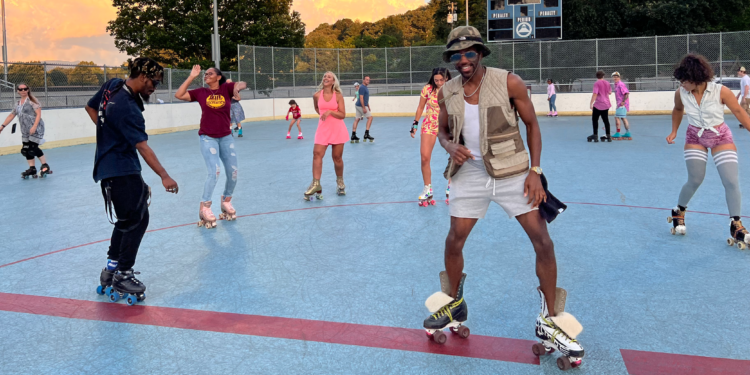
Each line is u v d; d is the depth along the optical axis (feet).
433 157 37.73
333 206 22.61
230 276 14.32
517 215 9.48
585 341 10.18
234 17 127.75
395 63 89.97
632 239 16.81
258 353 10.01
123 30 133.18
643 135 48.83
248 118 82.53
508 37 84.17
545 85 82.43
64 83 53.47
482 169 9.55
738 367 9.09
